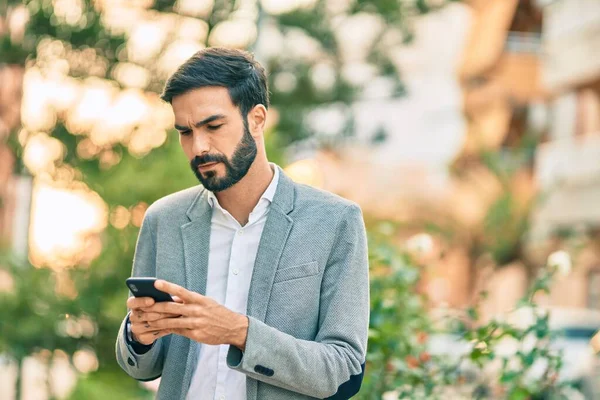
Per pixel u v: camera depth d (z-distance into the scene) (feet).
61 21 30.68
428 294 20.10
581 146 80.38
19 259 25.05
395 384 16.53
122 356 10.33
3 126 30.40
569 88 85.35
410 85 54.03
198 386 10.09
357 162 89.61
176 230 10.48
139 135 29.37
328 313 10.01
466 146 86.12
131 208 24.99
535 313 16.92
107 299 24.38
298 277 10.02
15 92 30.83
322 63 52.60
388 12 51.31
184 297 9.12
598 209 78.28
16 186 30.04
